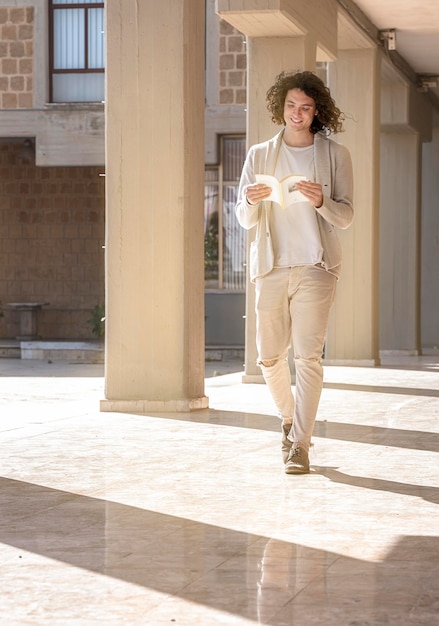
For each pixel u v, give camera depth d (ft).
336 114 19.53
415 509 15.43
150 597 10.89
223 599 10.80
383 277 64.08
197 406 29.19
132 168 29.22
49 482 17.66
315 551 12.87
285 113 19.24
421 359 57.93
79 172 87.61
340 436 23.59
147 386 29.12
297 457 18.48
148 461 19.85
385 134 63.87
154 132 29.14
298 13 36.63
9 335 88.07
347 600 10.76
